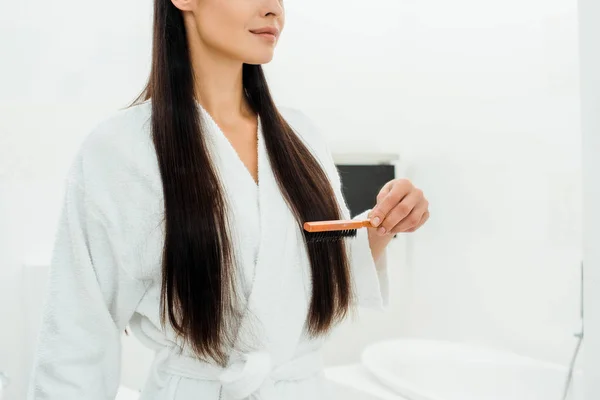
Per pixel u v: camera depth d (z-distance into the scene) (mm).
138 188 699
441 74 2170
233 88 767
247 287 709
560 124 1754
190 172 686
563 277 1747
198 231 672
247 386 683
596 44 861
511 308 1918
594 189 875
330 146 2166
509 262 1927
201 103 756
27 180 1633
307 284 744
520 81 1881
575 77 1706
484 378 1947
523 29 1866
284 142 769
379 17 2256
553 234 1780
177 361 730
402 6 2291
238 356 709
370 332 2229
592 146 876
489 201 1997
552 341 1779
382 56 2268
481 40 2012
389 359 1996
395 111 2301
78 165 707
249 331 701
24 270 1610
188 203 677
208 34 707
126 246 698
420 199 762
